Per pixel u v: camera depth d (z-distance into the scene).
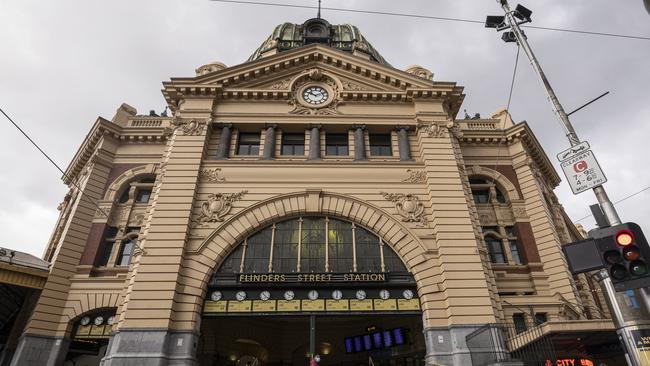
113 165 27.08
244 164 21.94
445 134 23.28
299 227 20.67
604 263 7.77
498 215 25.45
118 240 24.47
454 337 17.17
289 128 24.00
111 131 27.45
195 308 17.84
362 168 22.02
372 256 20.00
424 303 18.34
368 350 23.98
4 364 20.75
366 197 21.14
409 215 20.64
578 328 14.98
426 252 19.52
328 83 25.48
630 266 7.50
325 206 20.78
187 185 20.75
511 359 15.33
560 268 22.66
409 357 22.66
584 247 8.12
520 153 27.20
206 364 23.34
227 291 18.80
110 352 16.83
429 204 21.06
